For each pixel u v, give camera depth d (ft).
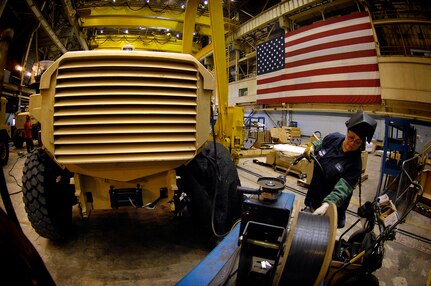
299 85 48.14
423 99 36.27
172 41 63.93
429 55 37.37
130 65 6.03
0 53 2.59
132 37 63.21
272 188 4.77
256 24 57.21
